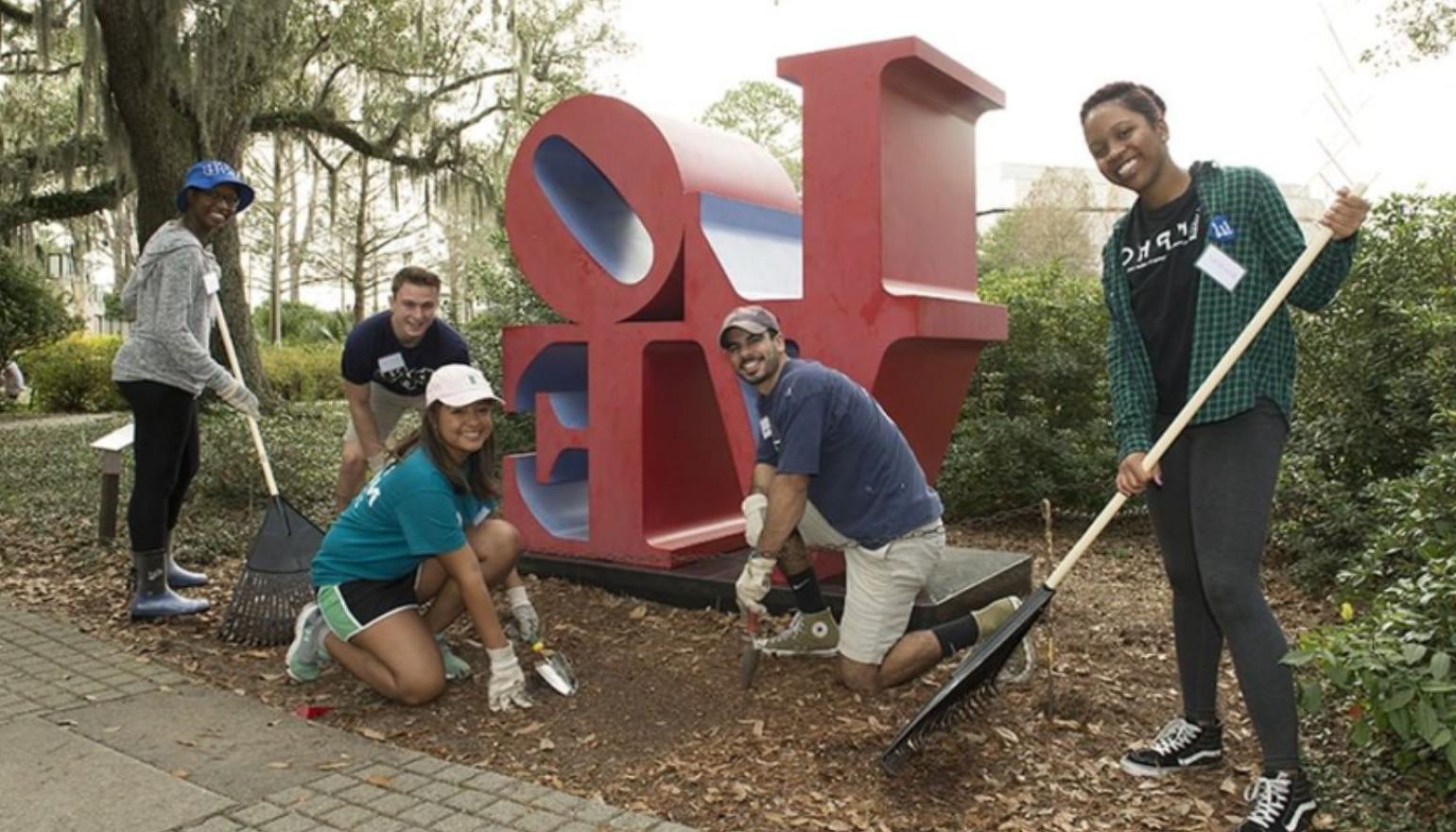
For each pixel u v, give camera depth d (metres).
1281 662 2.77
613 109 4.87
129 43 12.02
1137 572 5.90
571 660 4.14
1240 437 2.84
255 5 11.86
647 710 3.66
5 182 14.34
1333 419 5.92
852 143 4.29
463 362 4.96
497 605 4.78
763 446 3.72
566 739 3.46
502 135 16.73
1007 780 3.12
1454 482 4.17
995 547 6.71
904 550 3.49
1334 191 2.68
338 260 34.72
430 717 3.66
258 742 3.42
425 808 2.94
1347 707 3.45
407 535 3.59
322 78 16.72
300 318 42.94
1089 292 7.91
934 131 4.71
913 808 2.96
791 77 4.41
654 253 4.79
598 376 5.00
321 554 3.80
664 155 4.73
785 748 3.33
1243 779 3.12
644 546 4.91
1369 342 5.79
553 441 5.16
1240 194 2.85
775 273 4.98
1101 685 3.88
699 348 5.07
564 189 5.21
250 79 13.09
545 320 9.73
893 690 3.74
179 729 3.53
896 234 4.38
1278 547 6.19
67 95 16.44
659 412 4.99
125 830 2.81
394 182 16.30
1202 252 2.88
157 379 4.61
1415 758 3.00
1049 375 7.62
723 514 5.54
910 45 4.15
